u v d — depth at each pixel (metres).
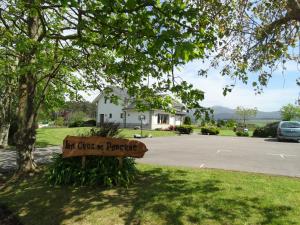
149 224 6.18
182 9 4.88
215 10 7.38
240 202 7.06
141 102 8.76
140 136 29.11
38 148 17.38
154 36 4.95
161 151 16.52
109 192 8.04
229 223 6.04
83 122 51.31
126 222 6.34
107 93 10.40
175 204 7.02
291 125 25.67
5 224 6.79
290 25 7.21
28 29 9.92
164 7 4.82
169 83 5.91
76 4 4.52
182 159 13.37
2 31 8.95
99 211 6.90
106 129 10.12
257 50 7.62
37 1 6.23
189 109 5.73
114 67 6.62
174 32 4.59
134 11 4.99
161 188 8.20
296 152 16.27
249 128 55.47
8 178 10.07
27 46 8.15
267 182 8.70
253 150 17.22
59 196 7.94
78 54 9.27
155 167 10.88
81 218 6.65
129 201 7.35
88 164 8.96
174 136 32.59
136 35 5.06
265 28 6.96
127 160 9.44
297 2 5.32
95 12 5.35
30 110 10.23
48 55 9.38
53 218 6.82
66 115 56.91
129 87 7.83
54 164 9.30
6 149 17.44
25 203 7.71
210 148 18.28
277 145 20.73
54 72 9.90
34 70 8.41
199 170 10.41
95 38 7.17
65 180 8.76
